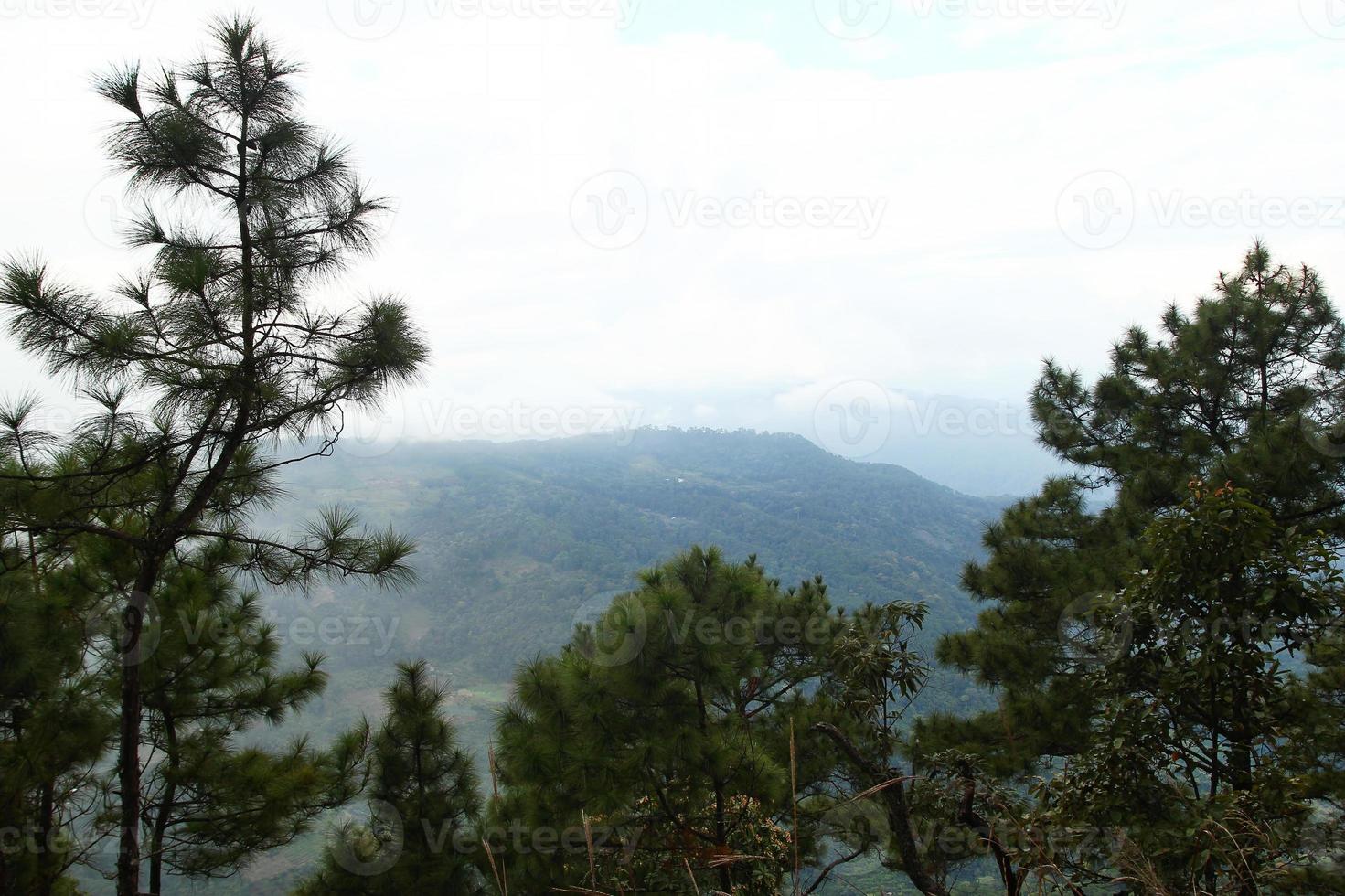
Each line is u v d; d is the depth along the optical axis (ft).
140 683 16.97
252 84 14.64
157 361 13.23
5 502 13.10
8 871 15.43
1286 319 27.20
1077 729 24.58
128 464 13.93
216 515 16.06
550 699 18.78
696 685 18.69
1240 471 23.31
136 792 15.05
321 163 15.06
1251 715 10.65
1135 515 28.12
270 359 14.34
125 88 13.39
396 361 14.39
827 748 22.08
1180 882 8.93
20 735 15.34
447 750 22.31
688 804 19.81
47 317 12.05
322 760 20.52
